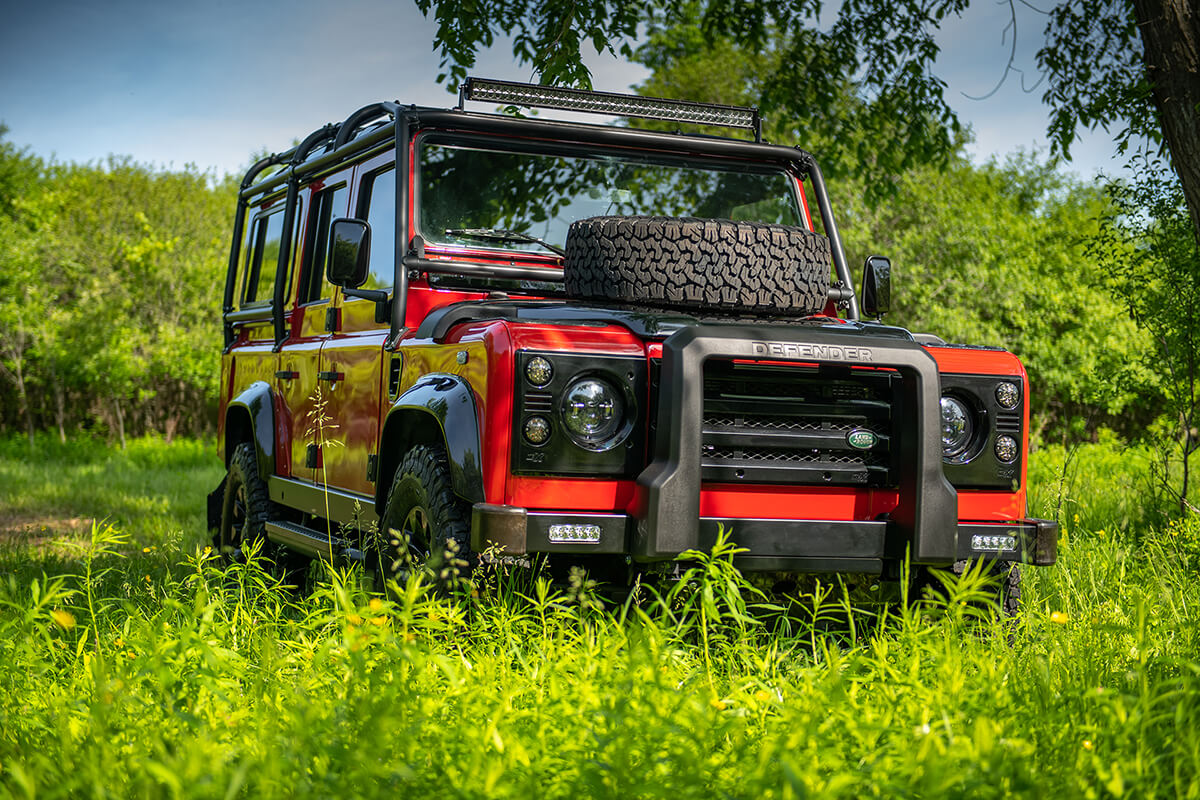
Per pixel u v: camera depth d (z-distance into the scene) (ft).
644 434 13.25
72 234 78.54
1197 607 15.21
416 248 16.47
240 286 26.55
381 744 8.39
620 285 14.82
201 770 8.04
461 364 13.85
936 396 13.67
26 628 12.48
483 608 12.66
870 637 13.04
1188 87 20.13
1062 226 71.92
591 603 12.66
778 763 8.31
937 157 42.37
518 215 17.40
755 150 18.61
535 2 29.96
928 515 13.58
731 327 13.24
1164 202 26.43
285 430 21.36
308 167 21.36
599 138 17.88
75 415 78.69
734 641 13.04
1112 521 25.77
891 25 38.93
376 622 11.21
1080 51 32.45
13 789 8.52
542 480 12.94
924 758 8.38
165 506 38.50
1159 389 29.50
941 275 60.90
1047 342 62.54
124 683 10.19
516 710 10.19
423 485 14.10
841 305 18.60
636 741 8.84
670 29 71.77
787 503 13.69
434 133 17.24
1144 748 9.16
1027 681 11.30
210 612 11.94
